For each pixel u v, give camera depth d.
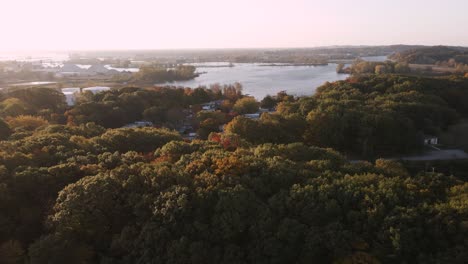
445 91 165.38
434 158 105.38
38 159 65.94
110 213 51.97
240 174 56.72
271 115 124.50
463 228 43.44
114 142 82.88
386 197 49.78
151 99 177.75
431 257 42.19
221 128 139.88
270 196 53.91
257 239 47.31
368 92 177.75
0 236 50.47
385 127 112.25
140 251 47.56
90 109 152.50
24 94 169.38
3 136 96.00
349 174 63.31
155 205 51.00
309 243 45.38
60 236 47.47
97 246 50.59
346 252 44.25
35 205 55.22
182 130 147.00
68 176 59.25
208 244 47.47
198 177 55.66
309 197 50.09
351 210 48.41
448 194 53.66
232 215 48.53
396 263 43.38
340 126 112.06
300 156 73.00
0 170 57.25
